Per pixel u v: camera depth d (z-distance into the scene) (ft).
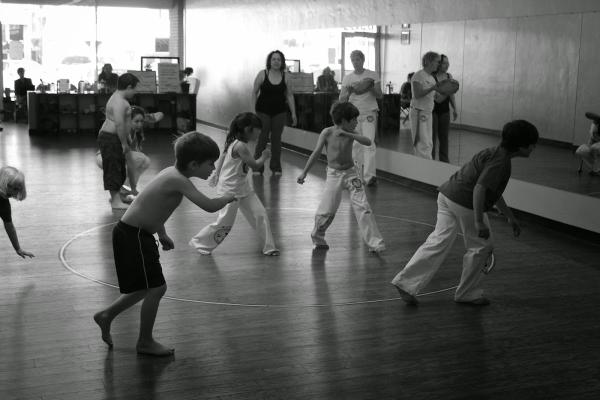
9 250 21.09
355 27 38.65
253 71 54.29
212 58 63.67
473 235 16.72
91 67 71.67
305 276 19.39
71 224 24.56
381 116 36.06
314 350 14.35
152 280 13.56
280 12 48.80
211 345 14.51
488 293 18.20
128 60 72.23
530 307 17.19
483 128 29.19
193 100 60.44
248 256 21.22
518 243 23.43
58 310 16.29
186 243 22.47
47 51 70.85
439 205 17.08
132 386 12.60
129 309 16.34
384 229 24.89
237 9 57.16
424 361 13.93
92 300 16.98
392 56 35.17
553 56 25.80
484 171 15.64
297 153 44.75
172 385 12.67
